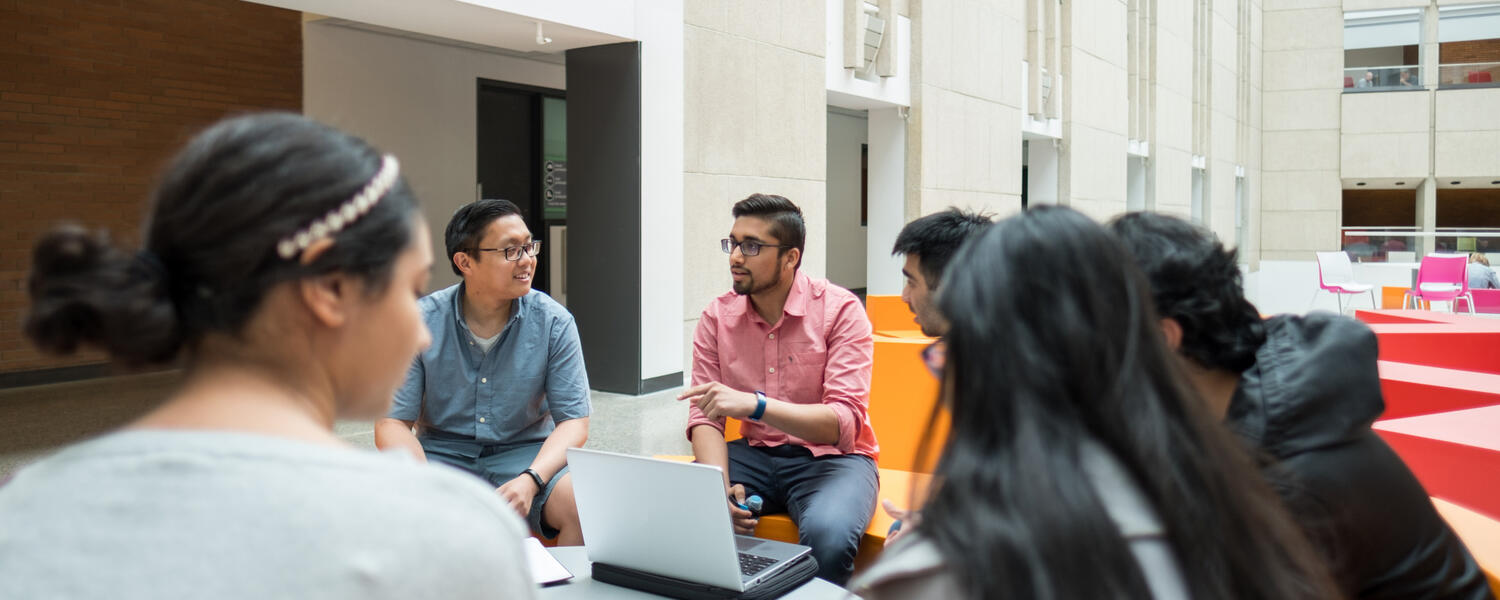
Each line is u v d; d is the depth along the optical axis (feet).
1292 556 2.88
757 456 10.20
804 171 32.32
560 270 34.78
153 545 1.94
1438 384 13.43
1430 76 77.82
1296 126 82.58
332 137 2.39
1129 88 62.13
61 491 2.04
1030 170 52.80
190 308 2.21
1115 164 58.59
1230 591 2.64
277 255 2.19
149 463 2.04
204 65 26.86
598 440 19.35
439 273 30.14
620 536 6.83
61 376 25.26
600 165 25.11
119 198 25.85
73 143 24.97
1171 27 67.15
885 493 10.63
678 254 26.20
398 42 28.96
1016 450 2.66
